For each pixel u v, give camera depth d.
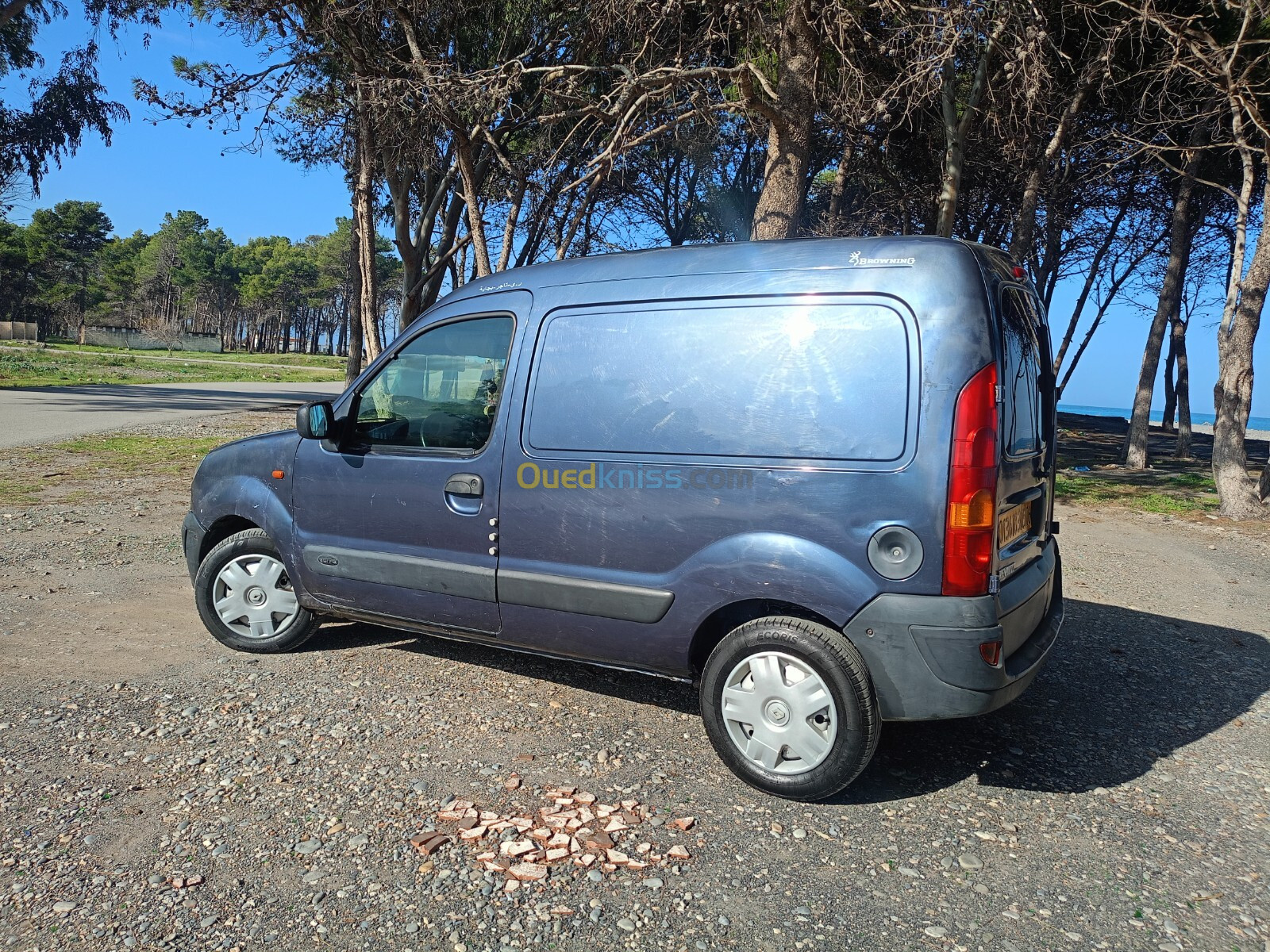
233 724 3.99
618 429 3.80
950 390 3.21
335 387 36.66
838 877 2.93
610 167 11.78
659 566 3.71
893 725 4.31
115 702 4.20
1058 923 2.71
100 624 5.45
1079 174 19.02
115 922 2.56
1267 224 11.66
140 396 25.66
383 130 13.00
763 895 2.81
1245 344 11.95
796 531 3.41
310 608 4.82
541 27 14.12
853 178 21.95
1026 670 3.44
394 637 5.37
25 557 7.13
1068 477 17.02
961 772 3.78
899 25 10.54
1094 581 7.84
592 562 3.86
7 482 10.79
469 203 12.45
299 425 4.47
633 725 4.14
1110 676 5.12
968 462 3.18
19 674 4.54
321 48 13.33
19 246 90.19
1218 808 3.52
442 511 4.24
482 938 2.55
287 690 4.43
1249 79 12.58
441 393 4.35
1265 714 4.58
